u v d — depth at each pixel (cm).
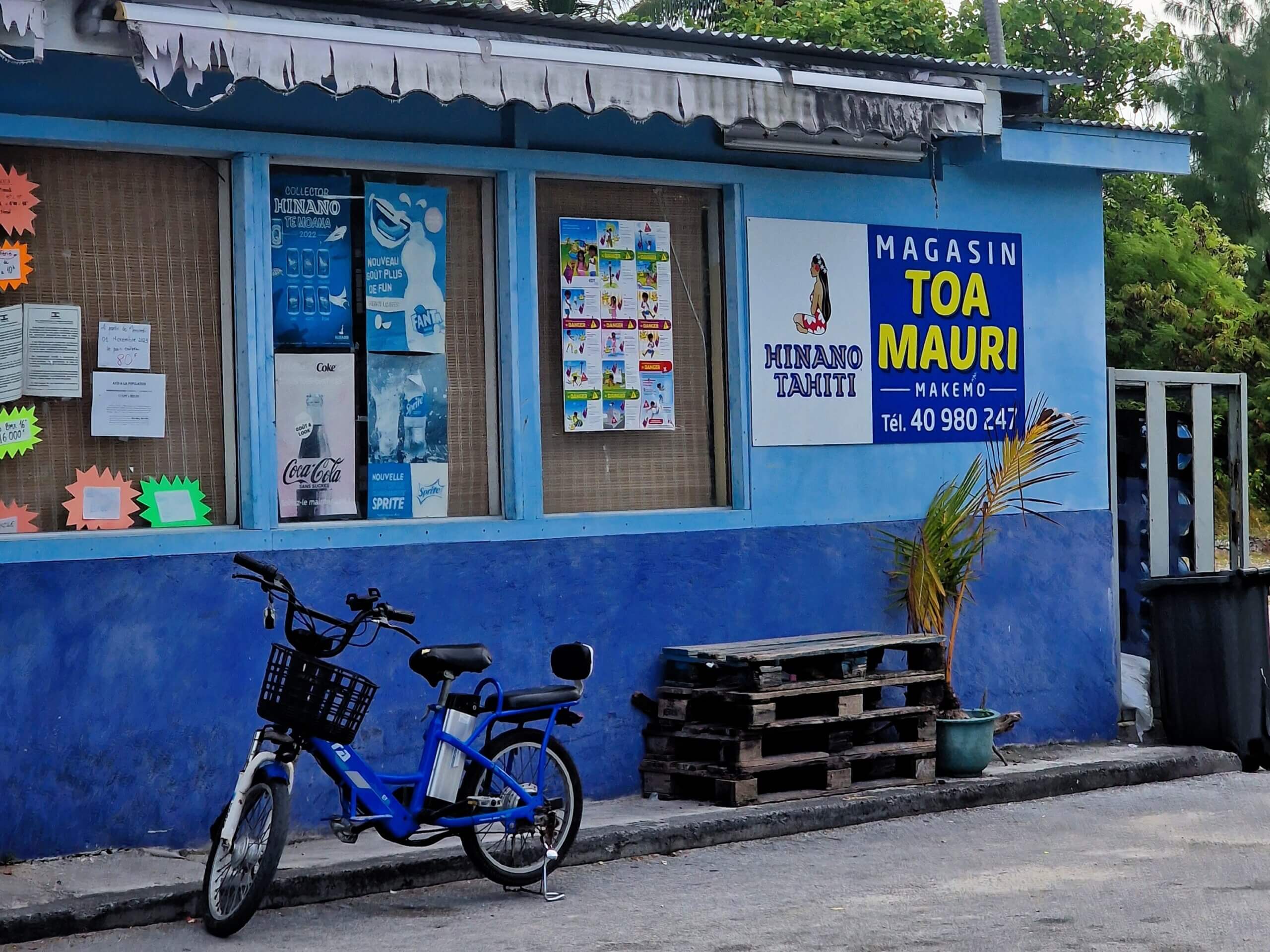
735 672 812
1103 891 643
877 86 816
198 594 716
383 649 764
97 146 708
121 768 696
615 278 858
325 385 775
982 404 968
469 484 814
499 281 815
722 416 888
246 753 723
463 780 642
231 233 743
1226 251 2636
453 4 705
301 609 619
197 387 739
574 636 819
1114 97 2484
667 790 819
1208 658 970
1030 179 991
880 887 658
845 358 915
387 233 791
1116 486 1032
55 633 684
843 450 914
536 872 660
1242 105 3338
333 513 775
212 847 607
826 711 831
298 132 748
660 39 773
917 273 944
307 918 621
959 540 952
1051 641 991
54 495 707
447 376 808
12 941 588
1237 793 888
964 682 956
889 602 926
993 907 615
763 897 643
